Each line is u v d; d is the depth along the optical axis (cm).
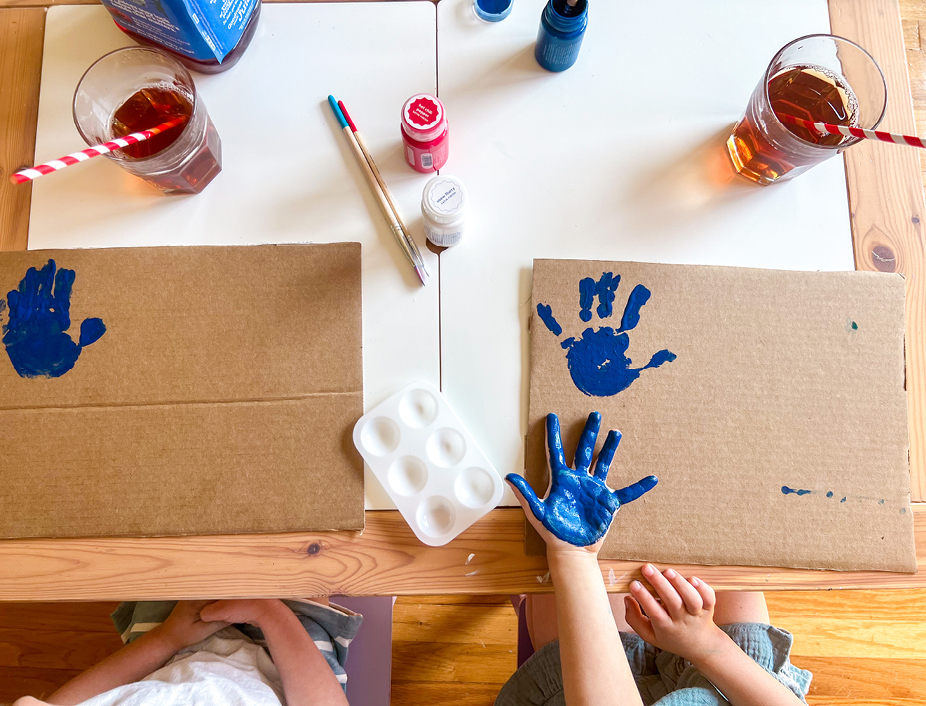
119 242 67
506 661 115
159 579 60
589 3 74
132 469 62
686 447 63
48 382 63
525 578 62
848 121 67
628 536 62
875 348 65
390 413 64
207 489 62
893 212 69
